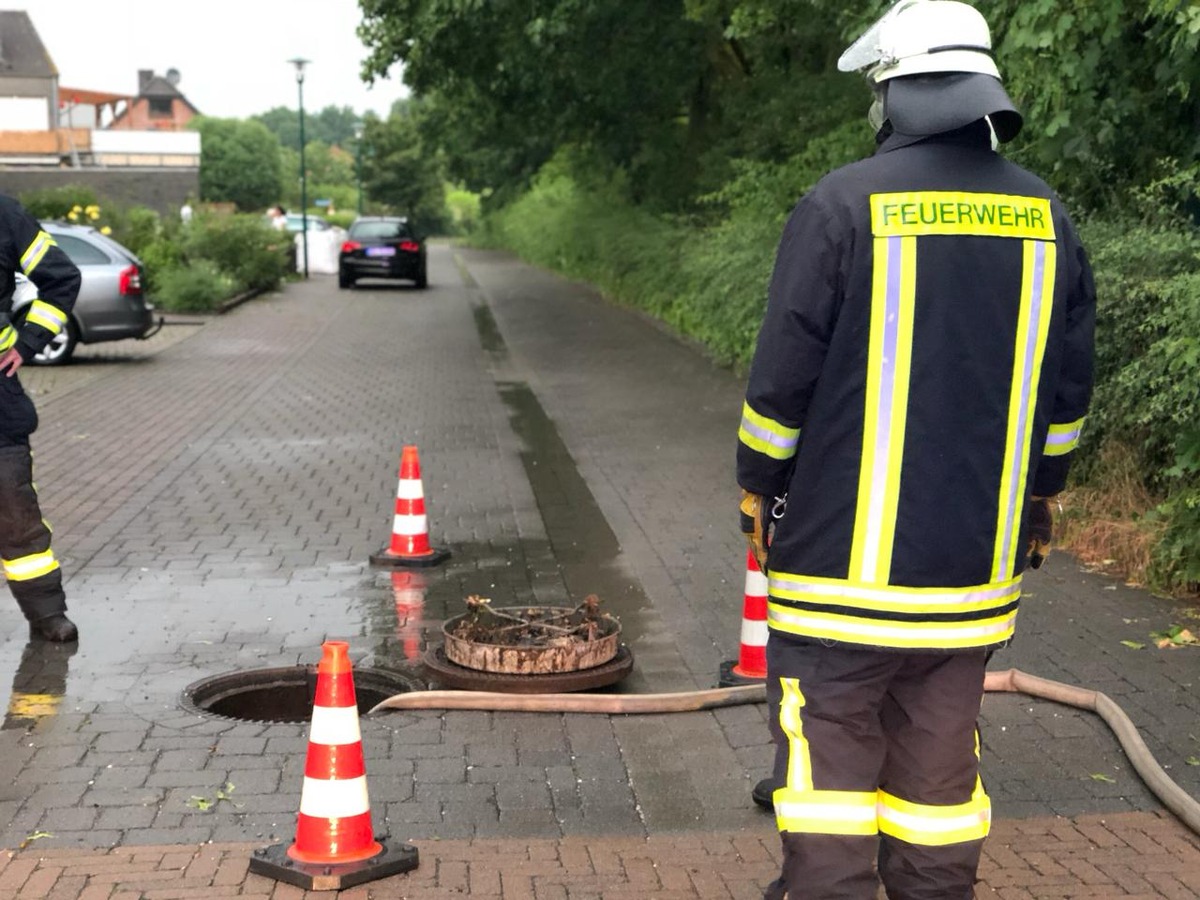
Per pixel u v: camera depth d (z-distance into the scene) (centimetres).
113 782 458
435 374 1720
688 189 2627
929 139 286
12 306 596
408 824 429
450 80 2442
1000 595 294
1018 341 284
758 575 568
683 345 2048
